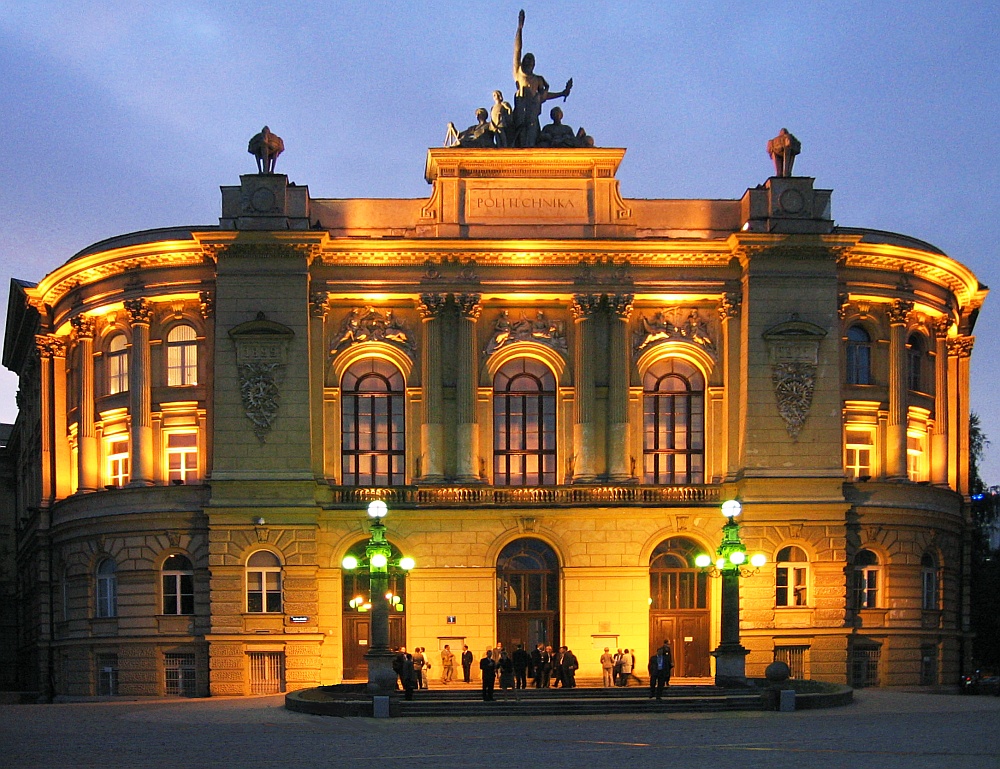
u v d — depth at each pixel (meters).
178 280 69.44
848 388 70.81
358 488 67.50
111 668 69.88
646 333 69.88
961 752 37.56
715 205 70.88
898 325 71.75
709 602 67.94
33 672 83.50
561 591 67.31
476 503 67.31
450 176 69.94
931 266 72.38
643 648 67.06
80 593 71.00
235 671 65.56
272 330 66.69
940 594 72.38
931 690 69.50
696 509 67.56
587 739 42.19
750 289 68.19
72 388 74.75
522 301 69.56
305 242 66.94
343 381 69.62
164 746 41.34
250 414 66.56
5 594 99.75
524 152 69.50
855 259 70.56
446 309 69.19
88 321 72.50
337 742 41.88
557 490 67.62
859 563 70.06
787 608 67.12
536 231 69.62
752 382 67.81
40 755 39.62
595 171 70.12
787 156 70.62
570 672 61.53
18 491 99.88
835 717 48.62
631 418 69.31
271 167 69.44
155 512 67.88
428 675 66.44
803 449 67.62
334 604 66.88
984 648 92.12
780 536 67.19
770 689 52.69
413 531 67.44
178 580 68.44
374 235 69.50
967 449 77.12
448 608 67.06
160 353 70.19
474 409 68.56
